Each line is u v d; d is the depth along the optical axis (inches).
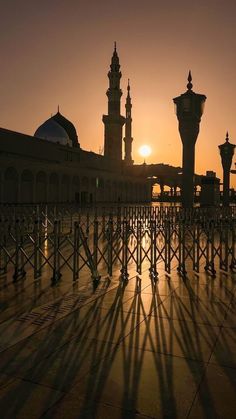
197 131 1481.3
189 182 1480.1
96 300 331.9
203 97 1464.1
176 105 1483.8
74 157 3469.5
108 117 4303.6
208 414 158.2
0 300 328.5
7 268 470.0
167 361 209.9
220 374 195.3
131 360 210.2
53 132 4008.4
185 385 182.9
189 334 251.9
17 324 266.8
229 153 2447.1
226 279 423.5
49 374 192.1
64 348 225.8
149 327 264.5
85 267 489.4
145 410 160.4
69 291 362.0
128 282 405.1
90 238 776.3
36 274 417.4
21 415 155.6
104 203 3366.1
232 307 314.5
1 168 2309.3
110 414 157.2
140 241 487.2
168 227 467.2
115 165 4271.7
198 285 393.1
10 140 2647.6
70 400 167.5
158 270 474.6
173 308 310.3
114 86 4350.4
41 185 2810.0
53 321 274.5
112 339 241.4
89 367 200.8
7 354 216.2
